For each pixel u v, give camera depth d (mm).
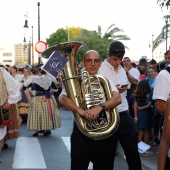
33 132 10008
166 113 2844
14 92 6230
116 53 4938
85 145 4004
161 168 2848
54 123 9430
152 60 10398
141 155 7020
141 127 7605
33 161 6719
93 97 3938
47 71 3902
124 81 5148
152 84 7965
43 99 9344
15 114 7562
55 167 6328
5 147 7848
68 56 4004
